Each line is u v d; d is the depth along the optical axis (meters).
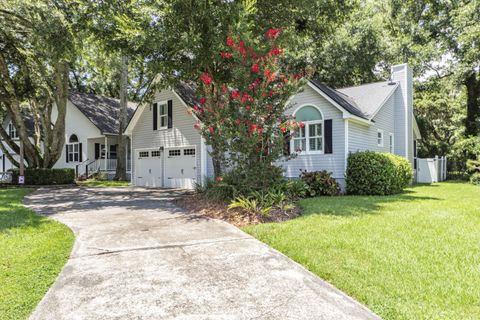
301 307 2.73
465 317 2.52
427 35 20.59
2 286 3.22
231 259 3.93
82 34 11.60
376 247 4.25
